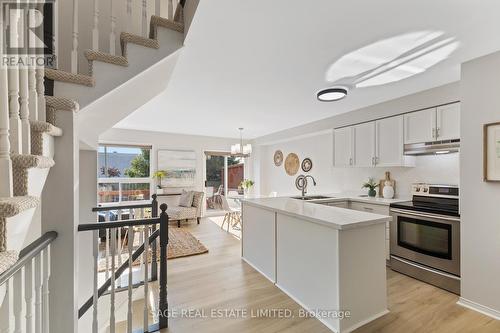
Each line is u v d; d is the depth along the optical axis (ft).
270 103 11.64
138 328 6.72
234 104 11.85
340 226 5.82
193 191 19.56
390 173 12.24
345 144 13.34
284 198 11.87
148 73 6.10
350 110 12.98
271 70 7.86
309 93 10.18
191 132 20.38
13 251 2.86
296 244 7.55
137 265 10.67
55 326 4.76
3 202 2.67
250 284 8.64
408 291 8.07
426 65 7.50
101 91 5.36
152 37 6.14
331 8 4.85
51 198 4.72
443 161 10.07
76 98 5.17
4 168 3.10
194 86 9.30
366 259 6.47
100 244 13.69
